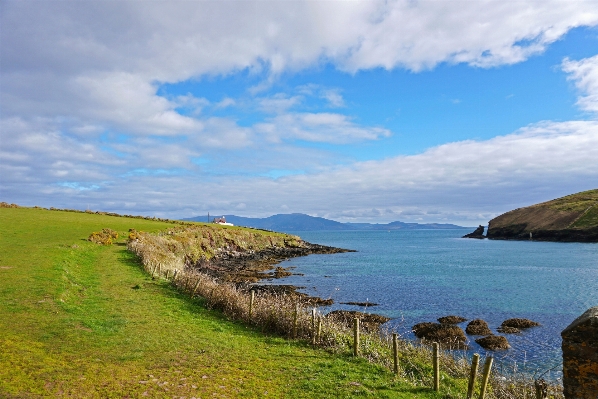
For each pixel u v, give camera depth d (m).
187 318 21.31
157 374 13.32
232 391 12.24
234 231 104.19
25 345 14.35
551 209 180.00
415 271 62.81
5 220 54.69
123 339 16.62
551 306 36.41
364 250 119.31
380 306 36.56
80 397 10.98
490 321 31.20
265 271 63.72
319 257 92.44
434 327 27.64
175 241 65.50
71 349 14.70
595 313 7.60
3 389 10.73
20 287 21.88
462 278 54.31
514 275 57.16
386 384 13.23
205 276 30.52
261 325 20.94
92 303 22.34
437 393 12.88
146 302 24.05
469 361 20.58
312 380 13.32
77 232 51.22
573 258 82.56
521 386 15.70
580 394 7.49
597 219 147.62
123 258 40.34
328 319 20.89
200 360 15.08
